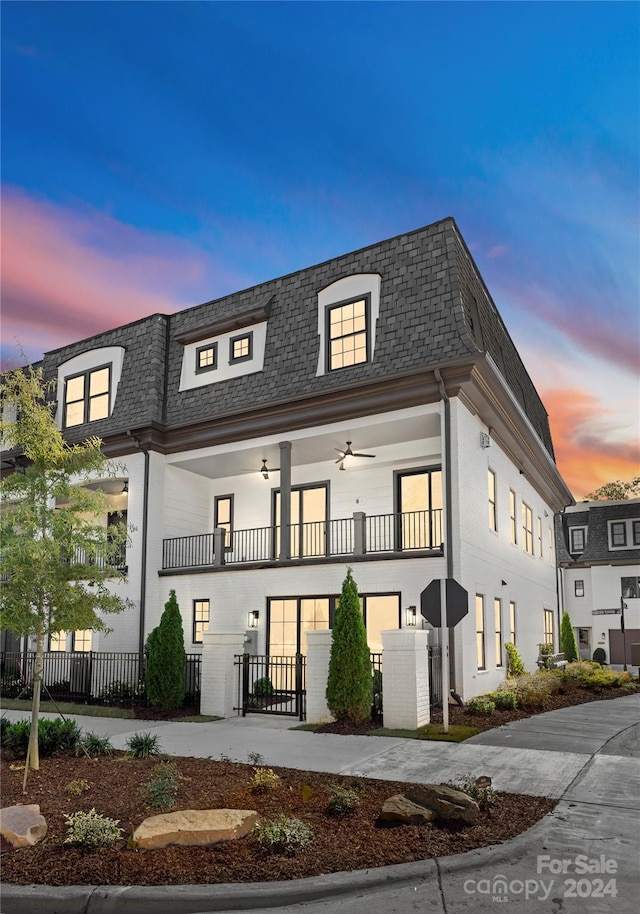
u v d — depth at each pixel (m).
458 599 11.49
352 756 9.51
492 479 17.95
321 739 10.86
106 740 9.84
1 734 10.36
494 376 15.20
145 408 18.56
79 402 20.39
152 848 5.79
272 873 5.39
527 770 8.66
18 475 9.28
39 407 9.98
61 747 9.70
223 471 19.77
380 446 17.52
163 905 5.02
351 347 16.25
